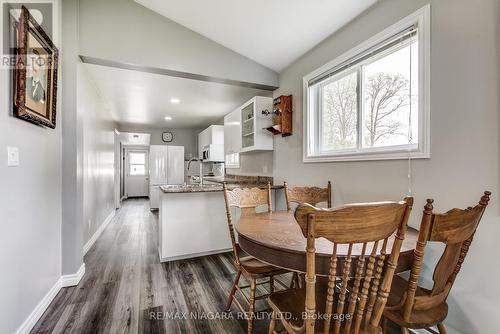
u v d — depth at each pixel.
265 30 2.52
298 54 2.83
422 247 1.04
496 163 1.26
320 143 2.71
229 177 5.43
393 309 1.15
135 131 7.49
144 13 2.55
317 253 1.09
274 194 3.37
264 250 1.24
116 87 3.70
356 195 2.12
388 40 1.85
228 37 2.75
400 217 0.96
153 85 3.63
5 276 1.38
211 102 4.60
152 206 6.37
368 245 1.20
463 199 1.39
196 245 2.98
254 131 3.38
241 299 2.04
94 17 2.38
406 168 1.71
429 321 1.11
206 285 2.29
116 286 2.25
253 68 3.11
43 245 1.86
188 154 7.93
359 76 2.19
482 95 1.31
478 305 1.34
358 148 2.20
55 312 1.84
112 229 4.33
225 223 3.14
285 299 1.27
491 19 1.27
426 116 1.57
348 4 1.99
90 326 1.69
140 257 2.97
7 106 1.39
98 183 3.87
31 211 1.68
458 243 1.08
